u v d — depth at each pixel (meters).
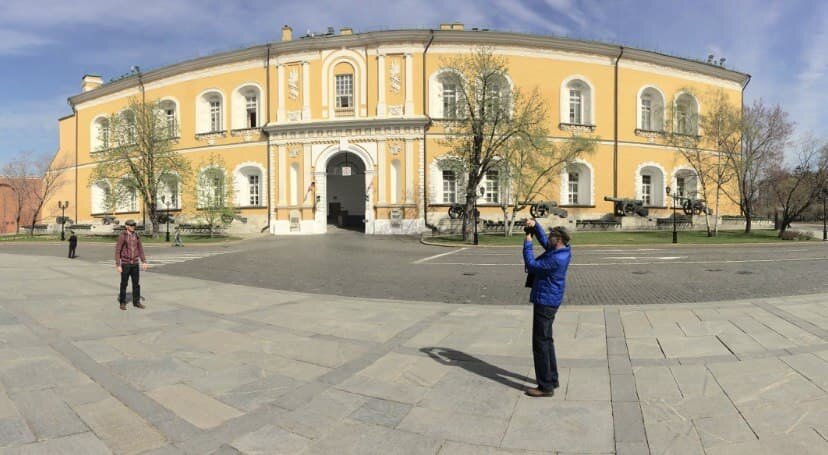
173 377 4.82
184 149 38.28
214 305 8.67
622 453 3.27
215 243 28.31
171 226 38.09
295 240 28.98
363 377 4.82
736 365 5.03
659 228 35.00
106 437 3.52
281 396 4.34
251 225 35.34
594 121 36.19
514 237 28.23
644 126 38.81
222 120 37.50
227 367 5.14
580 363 5.17
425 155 33.03
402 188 33.09
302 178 34.31
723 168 32.06
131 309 8.29
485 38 33.91
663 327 6.63
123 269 8.36
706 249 21.56
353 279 12.45
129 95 41.81
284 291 10.33
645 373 4.83
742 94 42.03
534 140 26.88
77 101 45.75
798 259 16.77
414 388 4.52
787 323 6.80
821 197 29.83
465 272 13.82
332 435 3.59
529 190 29.38
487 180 34.19
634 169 37.31
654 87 38.03
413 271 14.15
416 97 33.41
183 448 3.38
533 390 4.33
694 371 4.86
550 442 3.44
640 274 12.75
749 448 3.31
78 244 30.53
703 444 3.38
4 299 9.20
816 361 5.14
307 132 34.19
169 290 10.51
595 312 7.60
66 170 47.03
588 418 3.83
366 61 33.75
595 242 24.53
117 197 33.72
